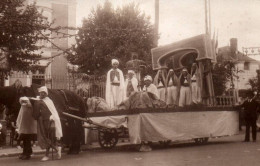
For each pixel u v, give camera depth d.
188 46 20.19
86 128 16.16
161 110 15.70
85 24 34.75
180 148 15.91
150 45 34.84
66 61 31.97
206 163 11.30
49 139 13.01
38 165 11.73
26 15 22.30
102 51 32.66
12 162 12.70
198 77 19.67
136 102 15.64
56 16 31.98
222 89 31.31
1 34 21.84
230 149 15.09
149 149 15.23
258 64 55.19
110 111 15.75
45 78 23.25
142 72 21.31
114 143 15.98
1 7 21.84
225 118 18.55
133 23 34.66
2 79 23.22
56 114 13.13
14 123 17.28
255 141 18.69
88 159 12.91
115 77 17.84
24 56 23.52
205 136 17.38
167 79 19.83
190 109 16.86
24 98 13.16
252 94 18.80
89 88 21.34
